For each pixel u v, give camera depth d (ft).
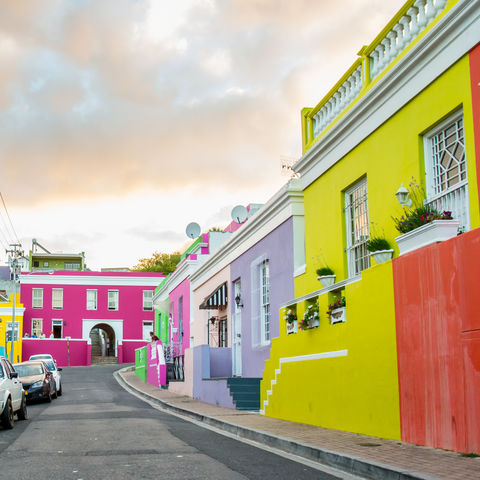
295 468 27.02
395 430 31.17
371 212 39.83
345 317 36.96
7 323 172.14
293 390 44.09
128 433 39.19
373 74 40.96
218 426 44.68
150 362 104.37
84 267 234.38
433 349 28.19
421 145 34.81
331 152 46.11
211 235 99.45
